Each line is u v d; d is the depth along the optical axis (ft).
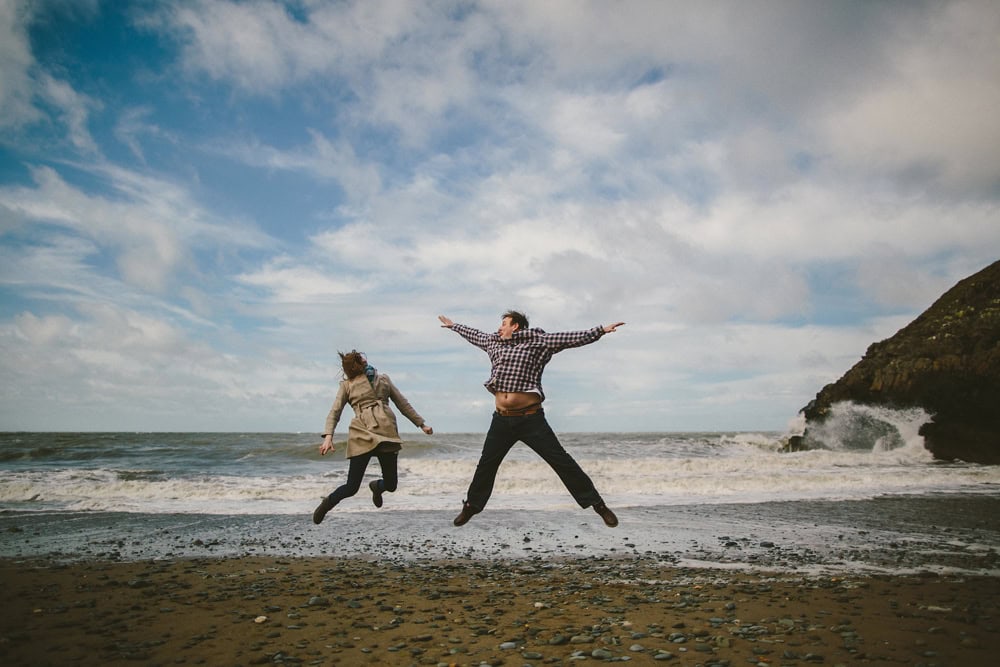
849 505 40.37
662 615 15.46
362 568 22.82
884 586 18.94
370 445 20.25
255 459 82.23
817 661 11.73
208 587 19.44
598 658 12.02
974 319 95.55
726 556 25.05
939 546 27.07
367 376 21.33
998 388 81.66
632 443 110.93
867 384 96.63
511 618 15.34
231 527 32.55
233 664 12.00
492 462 17.80
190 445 115.65
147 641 13.50
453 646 12.95
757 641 13.08
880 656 12.00
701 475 54.08
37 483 48.55
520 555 25.53
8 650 12.82
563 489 48.01
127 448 102.53
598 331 17.06
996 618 14.93
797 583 19.81
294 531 31.42
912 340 100.42
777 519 34.76
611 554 25.61
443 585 19.75
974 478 55.67
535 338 17.63
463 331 18.65
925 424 86.69
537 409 17.39
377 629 14.37
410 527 32.60
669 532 30.76
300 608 16.48
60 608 16.43
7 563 23.71
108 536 30.01
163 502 41.86
